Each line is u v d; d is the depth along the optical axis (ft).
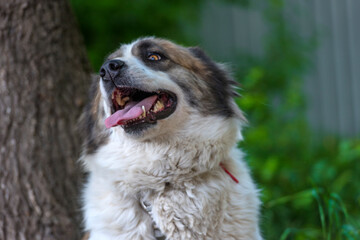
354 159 32.09
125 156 17.38
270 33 45.01
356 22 43.27
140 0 39.88
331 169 29.09
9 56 20.48
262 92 36.76
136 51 18.75
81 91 21.76
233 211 17.06
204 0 45.27
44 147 20.61
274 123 36.65
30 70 20.63
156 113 17.12
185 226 16.80
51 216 20.43
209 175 17.30
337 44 44.45
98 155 18.07
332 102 45.34
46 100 20.80
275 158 29.99
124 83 17.30
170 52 18.76
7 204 20.25
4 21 20.48
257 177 29.40
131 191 17.15
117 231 16.90
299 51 43.27
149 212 16.97
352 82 44.04
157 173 17.16
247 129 33.35
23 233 20.18
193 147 17.37
